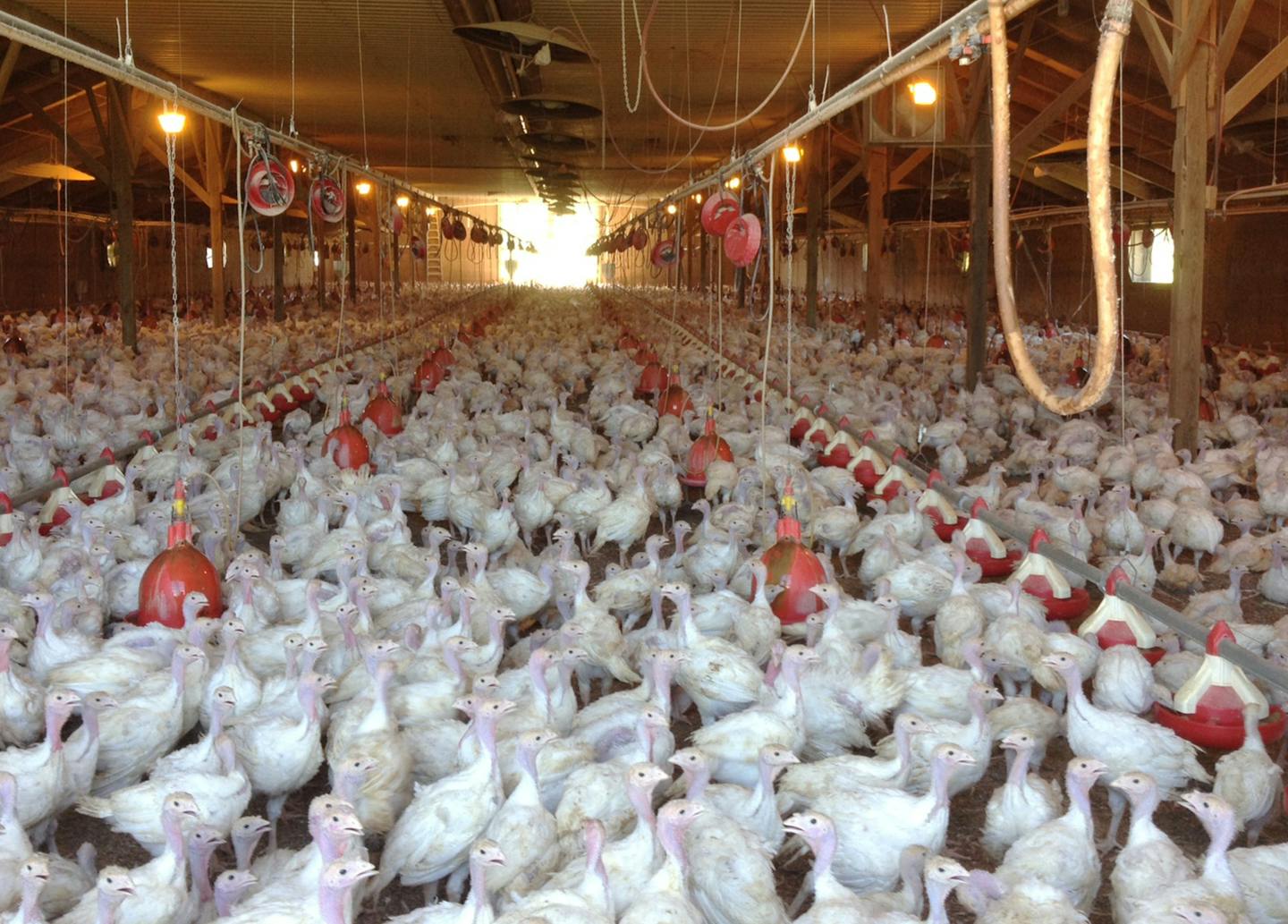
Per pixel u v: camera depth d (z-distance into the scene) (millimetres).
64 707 6199
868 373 25125
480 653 8125
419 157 46562
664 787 6871
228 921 4855
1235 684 7633
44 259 42688
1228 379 23344
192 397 20297
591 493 12523
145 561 9750
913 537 11422
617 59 23375
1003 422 20531
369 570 10914
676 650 7547
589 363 28578
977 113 21422
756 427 17906
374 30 21234
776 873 6527
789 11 19109
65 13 19719
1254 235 31109
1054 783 6680
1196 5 13969
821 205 34156
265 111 32938
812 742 7461
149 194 40031
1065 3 18078
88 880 5668
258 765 6535
